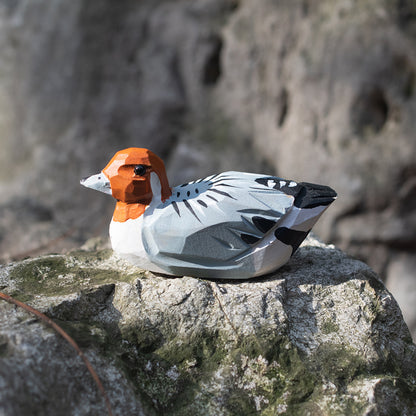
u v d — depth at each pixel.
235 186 1.38
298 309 1.38
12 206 4.28
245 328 1.28
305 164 3.50
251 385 1.24
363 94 3.23
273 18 3.70
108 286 1.40
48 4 4.37
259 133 3.95
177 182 4.02
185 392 1.24
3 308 1.25
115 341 1.28
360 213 3.33
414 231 3.28
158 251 1.36
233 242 1.34
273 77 3.73
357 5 3.29
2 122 4.72
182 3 4.18
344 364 1.27
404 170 3.18
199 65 4.14
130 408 1.14
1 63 4.67
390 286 3.34
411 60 3.11
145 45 4.24
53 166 4.35
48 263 1.61
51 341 1.14
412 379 1.35
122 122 4.29
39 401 1.05
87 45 4.27
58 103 4.39
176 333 1.31
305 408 1.21
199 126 4.20
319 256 1.64
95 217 4.16
